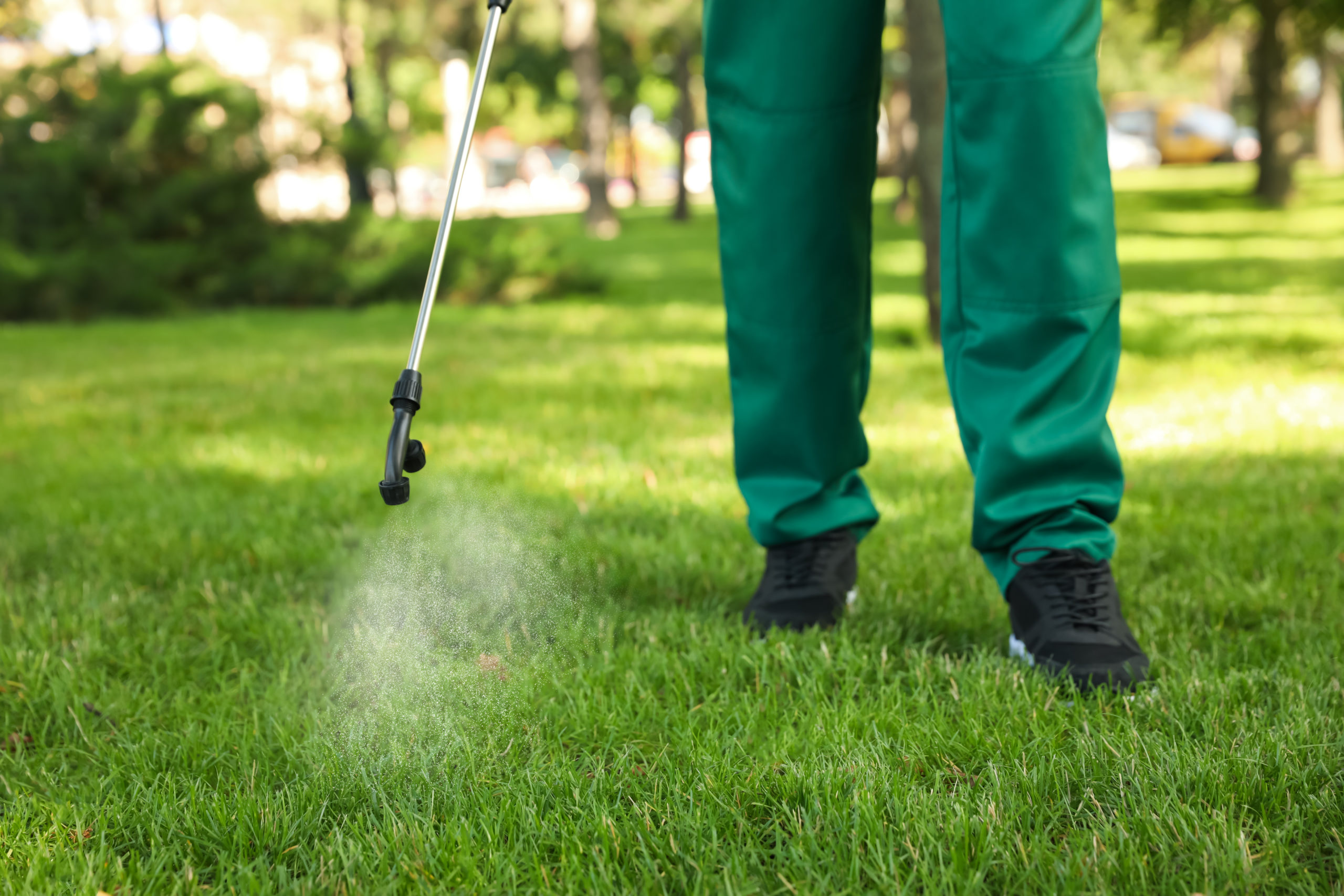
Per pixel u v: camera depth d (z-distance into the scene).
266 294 11.06
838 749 1.40
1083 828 1.22
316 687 1.69
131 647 1.93
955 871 1.14
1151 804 1.24
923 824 1.19
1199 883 1.10
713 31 1.81
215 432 4.32
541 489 3.03
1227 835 1.15
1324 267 9.63
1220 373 4.79
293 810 1.31
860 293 1.85
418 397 1.36
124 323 9.89
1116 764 1.33
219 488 3.28
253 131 11.64
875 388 4.86
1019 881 1.13
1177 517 2.62
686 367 5.77
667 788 1.34
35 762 1.52
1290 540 2.38
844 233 1.81
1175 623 1.88
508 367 5.98
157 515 2.93
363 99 26.62
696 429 4.05
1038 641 1.66
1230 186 22.34
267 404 4.96
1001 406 1.64
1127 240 13.44
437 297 10.91
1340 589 2.04
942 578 2.19
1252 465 3.18
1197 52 35.69
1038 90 1.54
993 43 1.55
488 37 1.56
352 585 2.20
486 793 1.32
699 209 29.14
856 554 2.01
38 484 3.45
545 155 43.34
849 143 1.78
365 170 12.53
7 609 2.15
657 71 30.03
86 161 10.81
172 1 23.66
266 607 2.10
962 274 1.67
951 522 2.65
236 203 11.32
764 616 1.89
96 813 1.33
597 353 6.52
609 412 4.50
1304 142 36.44
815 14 1.72
